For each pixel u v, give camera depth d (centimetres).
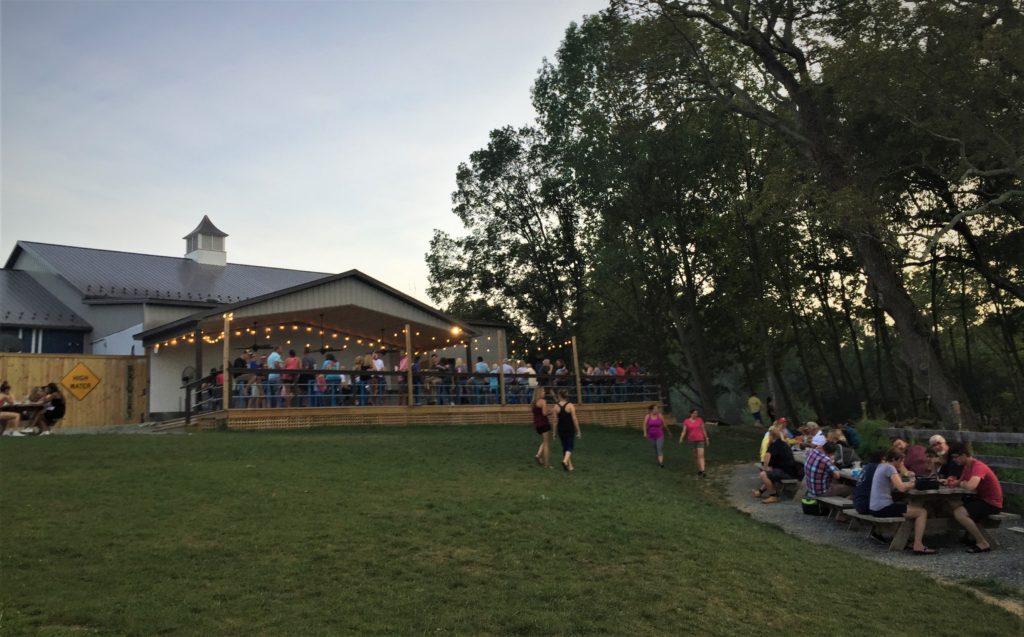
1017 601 887
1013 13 2094
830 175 2583
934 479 1130
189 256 3866
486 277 5462
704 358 4022
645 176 3775
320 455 1583
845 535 1267
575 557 912
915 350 2530
